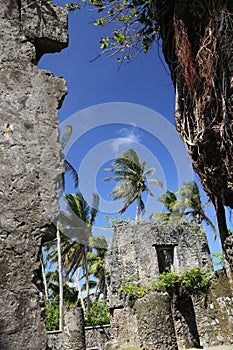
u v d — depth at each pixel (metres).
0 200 2.18
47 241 2.31
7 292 2.00
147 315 6.57
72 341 10.93
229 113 4.30
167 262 16.59
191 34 4.77
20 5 2.72
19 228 2.17
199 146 4.70
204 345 11.39
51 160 2.42
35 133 2.44
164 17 5.25
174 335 6.52
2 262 2.05
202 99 4.52
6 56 2.53
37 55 2.84
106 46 5.38
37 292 2.08
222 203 5.03
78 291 28.38
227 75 4.26
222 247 5.61
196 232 16.55
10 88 2.46
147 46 5.48
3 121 2.37
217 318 11.31
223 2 4.27
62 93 2.65
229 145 4.33
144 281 15.33
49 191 2.34
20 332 1.94
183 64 4.71
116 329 15.23
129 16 5.33
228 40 4.23
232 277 5.46
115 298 15.55
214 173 4.77
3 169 2.26
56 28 2.81
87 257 27.05
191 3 4.59
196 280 11.95
